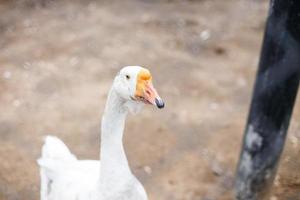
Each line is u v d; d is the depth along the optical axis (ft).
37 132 9.34
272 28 6.60
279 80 6.79
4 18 13.82
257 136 7.27
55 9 14.52
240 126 9.50
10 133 9.32
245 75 11.34
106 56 11.92
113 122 5.63
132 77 5.34
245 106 10.16
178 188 8.20
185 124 9.57
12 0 14.93
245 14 14.57
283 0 6.37
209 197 8.05
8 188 8.22
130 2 15.19
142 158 8.80
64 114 9.80
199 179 8.39
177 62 11.75
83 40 12.66
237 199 7.88
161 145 9.07
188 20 13.96
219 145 9.08
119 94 5.48
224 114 9.87
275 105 6.96
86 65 11.53
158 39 12.83
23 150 8.95
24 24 13.51
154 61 11.75
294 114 9.70
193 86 10.80
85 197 6.02
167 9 14.75
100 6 14.82
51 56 11.92
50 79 10.98
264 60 6.84
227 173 8.50
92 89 10.62
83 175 6.40
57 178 6.59
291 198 7.90
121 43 12.54
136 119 9.62
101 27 13.41
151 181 8.34
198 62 11.84
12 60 11.73
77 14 14.20
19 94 10.43
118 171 5.70
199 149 9.00
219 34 13.25
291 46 6.57
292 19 6.41
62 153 6.89
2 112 9.82
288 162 8.51
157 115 9.76
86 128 9.47
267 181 7.59
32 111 9.87
